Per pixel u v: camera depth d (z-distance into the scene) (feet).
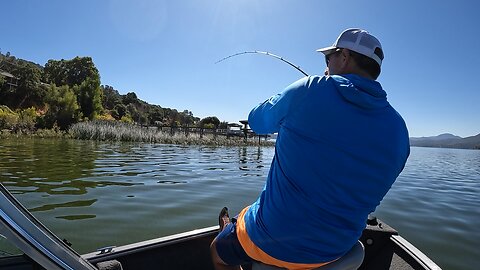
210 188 29.37
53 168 34.73
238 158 62.28
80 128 89.15
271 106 5.61
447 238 19.30
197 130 141.69
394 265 8.74
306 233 4.96
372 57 5.37
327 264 5.15
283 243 5.10
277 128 5.74
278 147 5.42
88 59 198.49
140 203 22.58
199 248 9.77
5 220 3.51
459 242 18.66
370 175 4.86
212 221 19.56
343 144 4.80
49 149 54.34
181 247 9.39
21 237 3.65
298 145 5.00
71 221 18.25
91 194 24.29
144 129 107.04
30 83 137.69
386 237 9.73
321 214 4.89
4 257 4.19
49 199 22.33
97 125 93.35
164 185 29.27
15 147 54.80
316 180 4.86
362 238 9.76
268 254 5.30
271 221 5.21
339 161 4.81
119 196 24.12
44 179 28.63
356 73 5.46
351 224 4.99
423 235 19.77
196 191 27.66
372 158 4.85
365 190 4.89
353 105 4.90
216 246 6.47
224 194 27.12
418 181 44.55
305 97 5.03
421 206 27.53
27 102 135.85
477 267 15.43
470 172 65.10
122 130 93.56
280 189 5.17
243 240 5.81
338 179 4.81
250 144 127.13
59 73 195.52
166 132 112.98
